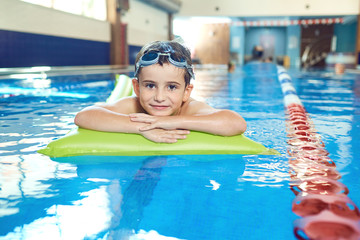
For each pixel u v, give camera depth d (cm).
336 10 1503
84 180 118
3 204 98
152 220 88
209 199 102
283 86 525
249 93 455
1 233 81
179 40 160
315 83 656
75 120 162
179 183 116
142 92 155
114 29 1199
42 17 839
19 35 767
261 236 80
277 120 242
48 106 299
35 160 142
